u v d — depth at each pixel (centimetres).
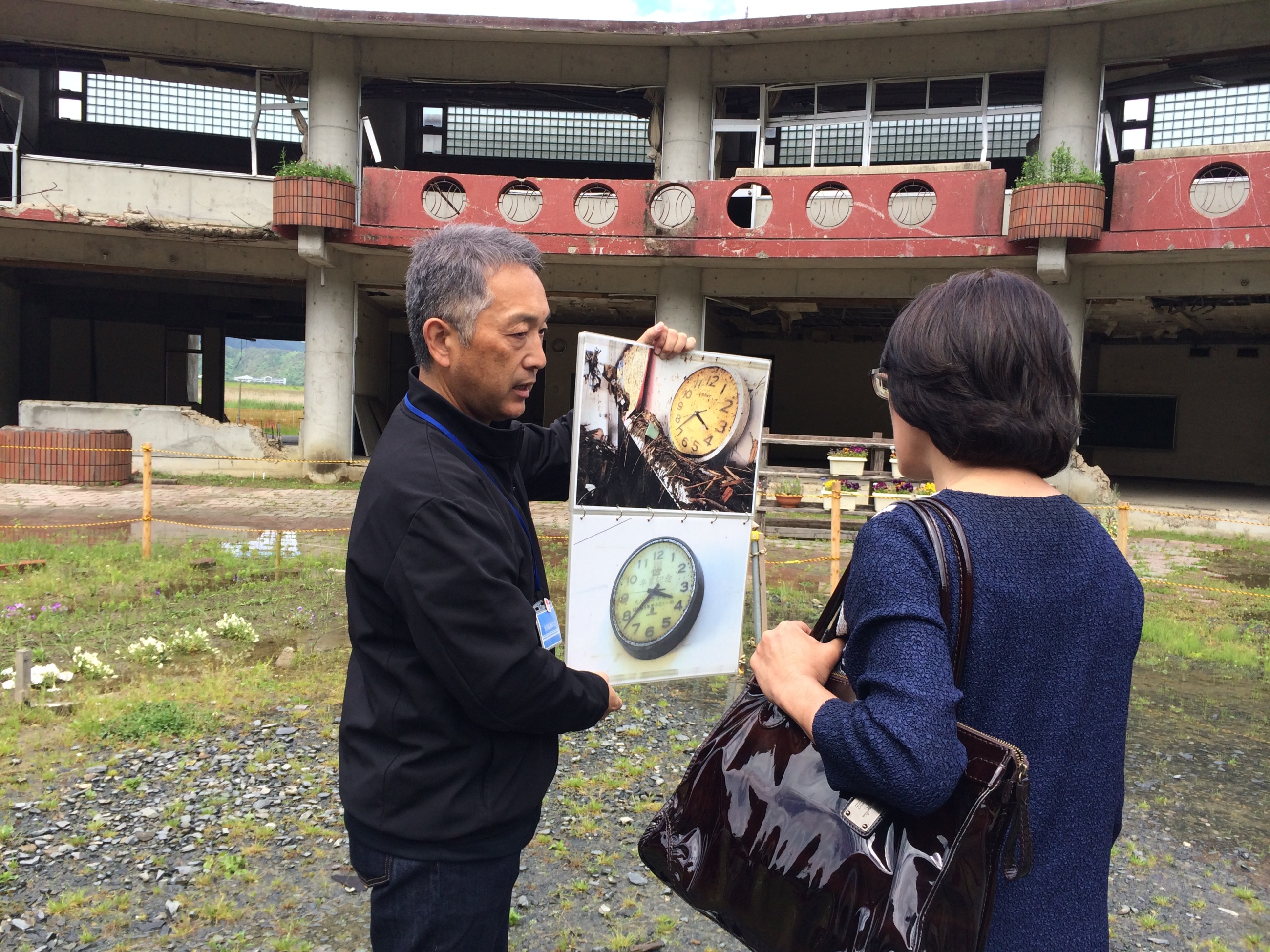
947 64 1504
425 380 166
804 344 2562
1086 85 1427
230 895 305
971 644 113
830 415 2558
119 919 288
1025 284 123
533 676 146
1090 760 118
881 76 1542
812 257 1470
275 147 2020
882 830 116
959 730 112
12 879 308
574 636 236
